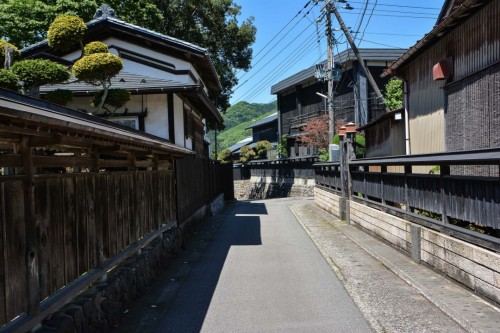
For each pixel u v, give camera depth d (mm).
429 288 5855
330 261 8477
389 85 24922
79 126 3822
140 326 5293
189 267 8508
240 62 28516
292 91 41625
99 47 9914
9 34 17297
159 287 7066
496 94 8312
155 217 8406
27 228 3584
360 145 21484
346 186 14461
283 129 44000
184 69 14117
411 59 12852
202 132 20016
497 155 4711
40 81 8180
